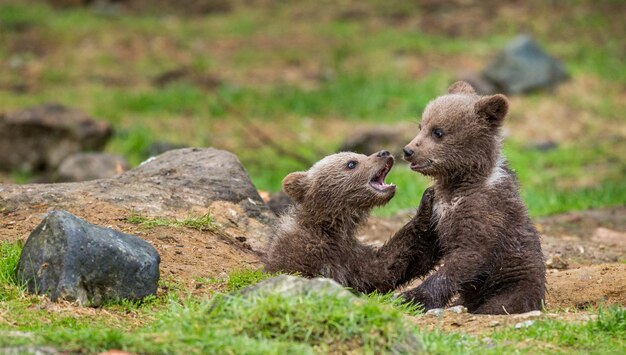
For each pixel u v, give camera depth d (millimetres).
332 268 11570
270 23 36938
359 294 11336
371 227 16109
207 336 8156
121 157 22562
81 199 12984
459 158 11828
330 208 11750
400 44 33906
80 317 9594
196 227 12805
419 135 12117
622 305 12281
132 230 12352
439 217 11797
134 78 31641
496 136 12000
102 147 25562
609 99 29438
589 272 13352
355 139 25109
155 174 14062
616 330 9508
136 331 8836
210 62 32969
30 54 33156
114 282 10133
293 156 24172
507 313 11430
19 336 8352
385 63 32531
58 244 10055
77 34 34969
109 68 32312
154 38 35000
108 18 37219
